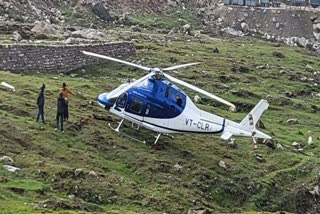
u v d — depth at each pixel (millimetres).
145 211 38156
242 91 80688
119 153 45406
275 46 130125
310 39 153000
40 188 36781
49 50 66250
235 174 48375
